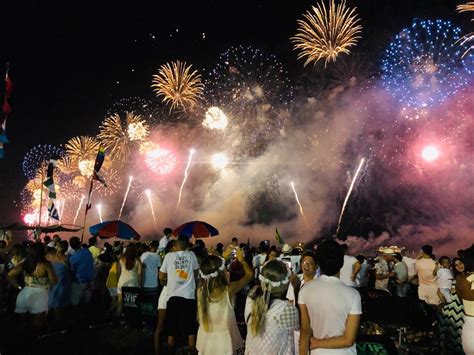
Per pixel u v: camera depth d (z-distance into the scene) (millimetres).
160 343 8508
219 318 5980
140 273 11320
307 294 4387
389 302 9156
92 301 12977
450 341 9117
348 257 9664
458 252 9070
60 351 9188
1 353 8906
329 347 4164
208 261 6102
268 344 5109
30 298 9734
